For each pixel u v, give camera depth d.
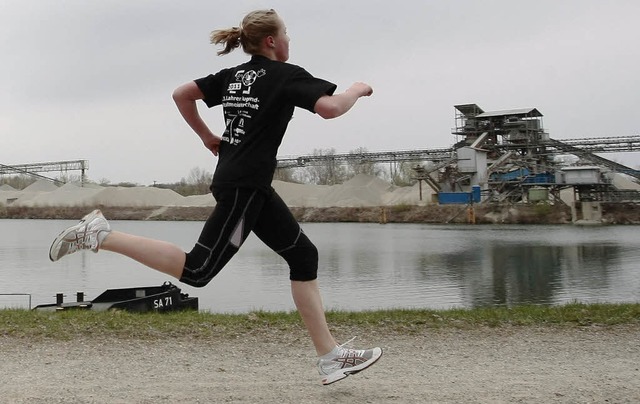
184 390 5.02
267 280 27.55
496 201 84.00
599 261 34.66
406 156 99.62
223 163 3.83
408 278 28.61
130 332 8.21
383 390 4.98
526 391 4.94
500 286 25.61
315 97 3.57
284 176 143.88
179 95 4.05
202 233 3.80
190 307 13.93
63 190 136.88
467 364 6.12
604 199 79.00
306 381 5.35
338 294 23.52
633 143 85.19
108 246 3.67
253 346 7.34
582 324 8.88
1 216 121.00
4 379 5.46
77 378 5.51
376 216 91.38
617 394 4.84
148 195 125.38
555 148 88.38
